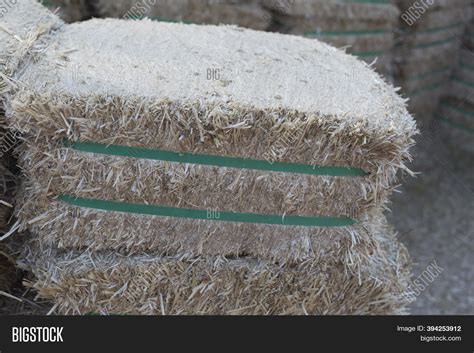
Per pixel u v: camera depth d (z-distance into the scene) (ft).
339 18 10.04
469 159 13.83
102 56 5.66
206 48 6.29
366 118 5.03
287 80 5.66
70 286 5.38
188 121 4.89
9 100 4.97
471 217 11.69
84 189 5.16
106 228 5.30
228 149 5.00
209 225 5.29
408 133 5.21
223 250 5.40
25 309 6.16
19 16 5.97
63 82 5.03
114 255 5.46
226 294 5.50
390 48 11.45
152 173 5.09
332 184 5.20
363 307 5.82
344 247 5.46
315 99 5.28
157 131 4.95
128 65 5.52
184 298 5.50
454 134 14.20
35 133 4.98
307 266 5.51
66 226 5.30
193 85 5.23
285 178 5.14
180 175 5.09
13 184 5.73
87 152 5.07
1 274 6.04
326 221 5.35
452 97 13.99
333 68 6.20
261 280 5.48
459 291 9.33
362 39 10.55
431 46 12.75
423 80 12.98
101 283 5.39
